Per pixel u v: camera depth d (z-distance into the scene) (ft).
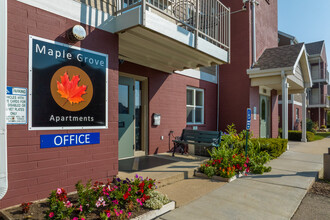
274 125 40.29
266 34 37.52
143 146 22.17
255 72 30.63
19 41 10.32
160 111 23.44
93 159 12.94
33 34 10.77
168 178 14.94
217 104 33.94
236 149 21.27
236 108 32.42
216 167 17.35
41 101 10.94
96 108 13.17
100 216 9.62
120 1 14.93
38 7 10.95
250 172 19.02
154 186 12.71
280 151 26.99
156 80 23.06
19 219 9.06
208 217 10.80
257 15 34.32
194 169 17.21
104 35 13.64
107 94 13.74
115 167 14.06
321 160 24.47
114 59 14.17
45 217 9.04
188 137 22.86
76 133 12.23
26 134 10.45
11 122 10.00
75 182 12.12
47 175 11.09
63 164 11.68
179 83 26.16
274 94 40.32
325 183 17.10
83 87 12.57
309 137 44.29
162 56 18.66
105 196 10.73
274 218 10.80
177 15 22.62
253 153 22.17
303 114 41.91
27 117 10.49
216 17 21.66
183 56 18.69
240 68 32.30
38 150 10.82
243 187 15.11
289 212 11.48
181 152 23.15
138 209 10.78
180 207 11.87
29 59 10.59
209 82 32.09
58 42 11.62
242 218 10.75
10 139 9.98
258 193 14.02
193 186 14.93
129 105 20.89
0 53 7.53
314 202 13.14
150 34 14.17
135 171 15.96
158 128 23.17
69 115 11.96
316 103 87.51
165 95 24.13
